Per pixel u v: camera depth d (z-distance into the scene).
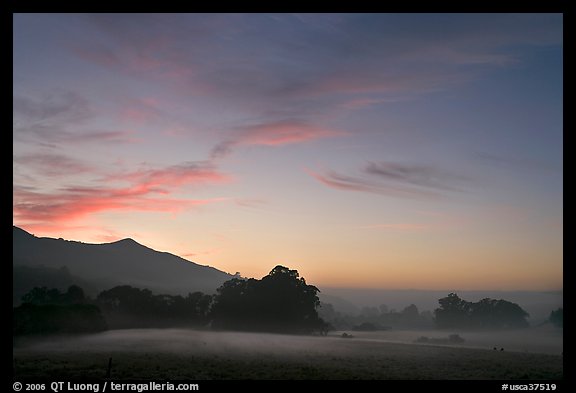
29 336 49.81
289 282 88.75
